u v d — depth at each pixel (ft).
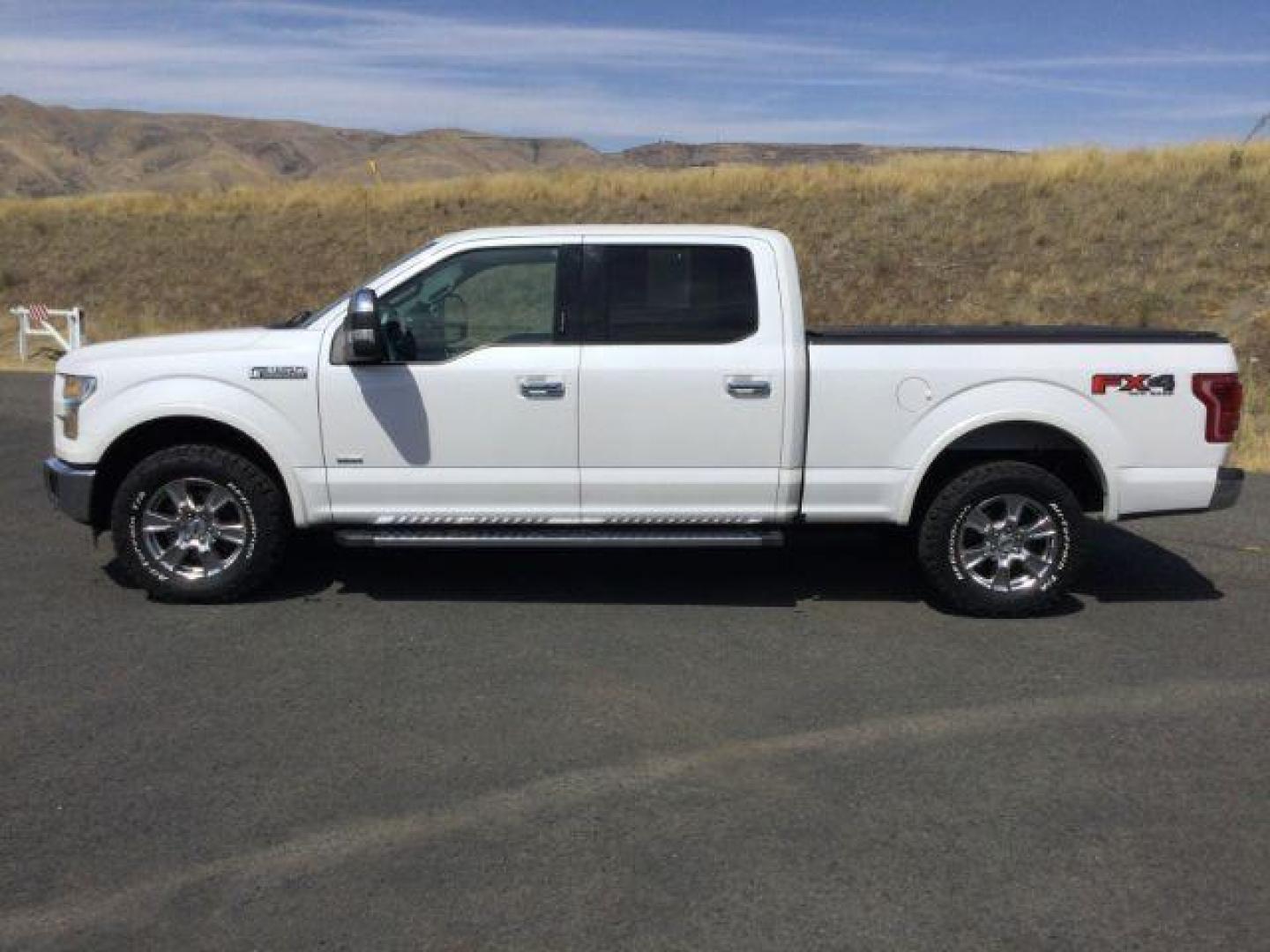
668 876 12.45
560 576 24.02
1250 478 35.35
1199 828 13.64
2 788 14.37
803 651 19.70
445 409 21.02
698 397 20.95
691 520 21.43
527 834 13.33
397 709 16.96
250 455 22.20
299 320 23.13
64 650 19.29
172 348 21.57
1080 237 77.46
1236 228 73.92
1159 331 22.43
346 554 25.48
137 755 15.31
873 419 21.22
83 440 21.43
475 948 11.17
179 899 11.95
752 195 97.04
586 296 21.17
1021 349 21.33
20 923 11.52
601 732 16.21
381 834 13.30
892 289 76.79
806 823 13.64
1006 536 21.58
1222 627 21.25
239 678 18.10
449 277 21.39
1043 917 11.76
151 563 21.57
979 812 13.96
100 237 103.60
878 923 11.62
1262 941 11.39
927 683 18.22
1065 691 17.93
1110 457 21.43
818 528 22.21
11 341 78.28
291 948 11.16
